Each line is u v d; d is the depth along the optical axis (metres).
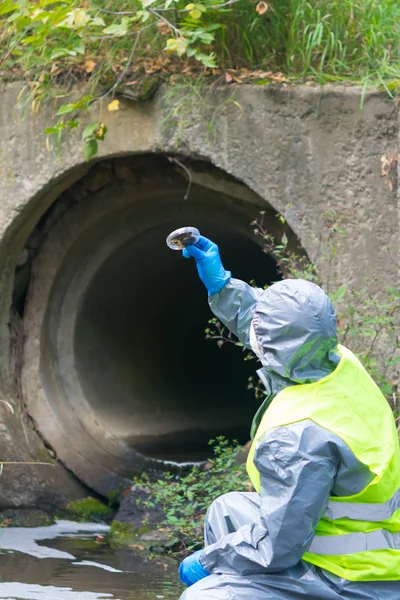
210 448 8.72
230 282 3.91
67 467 7.44
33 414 7.53
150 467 7.62
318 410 3.02
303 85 6.12
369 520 3.09
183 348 11.30
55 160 6.73
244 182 6.25
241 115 6.23
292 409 3.04
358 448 2.99
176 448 8.59
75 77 6.68
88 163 6.75
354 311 5.82
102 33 6.60
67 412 7.79
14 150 6.86
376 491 3.04
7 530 6.71
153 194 7.34
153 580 5.27
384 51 6.29
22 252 7.54
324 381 3.09
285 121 6.12
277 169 6.16
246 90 6.21
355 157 5.96
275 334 3.12
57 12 6.08
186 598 3.12
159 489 6.38
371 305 5.88
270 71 6.43
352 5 6.56
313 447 2.94
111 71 6.55
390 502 3.11
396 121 5.86
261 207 6.86
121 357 9.38
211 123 6.30
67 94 6.67
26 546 6.18
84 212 7.51
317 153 6.05
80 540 6.45
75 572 5.43
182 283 10.31
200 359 11.77
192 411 10.40
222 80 6.30
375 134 5.91
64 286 7.86
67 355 7.96
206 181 6.84
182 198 7.37
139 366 9.83
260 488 3.06
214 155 6.31
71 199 7.50
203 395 11.22
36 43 6.34
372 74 6.12
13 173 6.87
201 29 6.16
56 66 6.73
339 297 5.67
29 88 6.79
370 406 3.12
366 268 5.95
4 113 6.88
